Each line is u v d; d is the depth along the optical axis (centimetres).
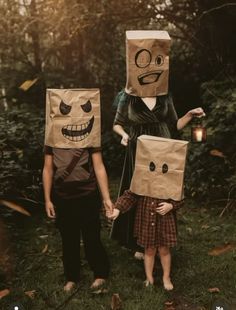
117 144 802
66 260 345
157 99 373
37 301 324
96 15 694
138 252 400
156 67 358
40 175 549
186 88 795
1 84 908
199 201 570
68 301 324
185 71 791
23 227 489
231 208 528
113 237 401
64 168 322
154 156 332
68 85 906
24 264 392
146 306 314
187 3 714
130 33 358
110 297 329
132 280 357
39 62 923
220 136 549
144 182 336
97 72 900
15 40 873
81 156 323
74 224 336
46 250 422
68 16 700
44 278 363
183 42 796
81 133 322
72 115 320
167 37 353
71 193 326
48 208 333
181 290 341
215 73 732
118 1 704
